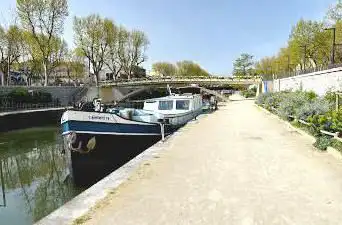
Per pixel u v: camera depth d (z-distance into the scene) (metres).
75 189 12.38
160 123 13.85
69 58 63.78
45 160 17.78
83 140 12.43
